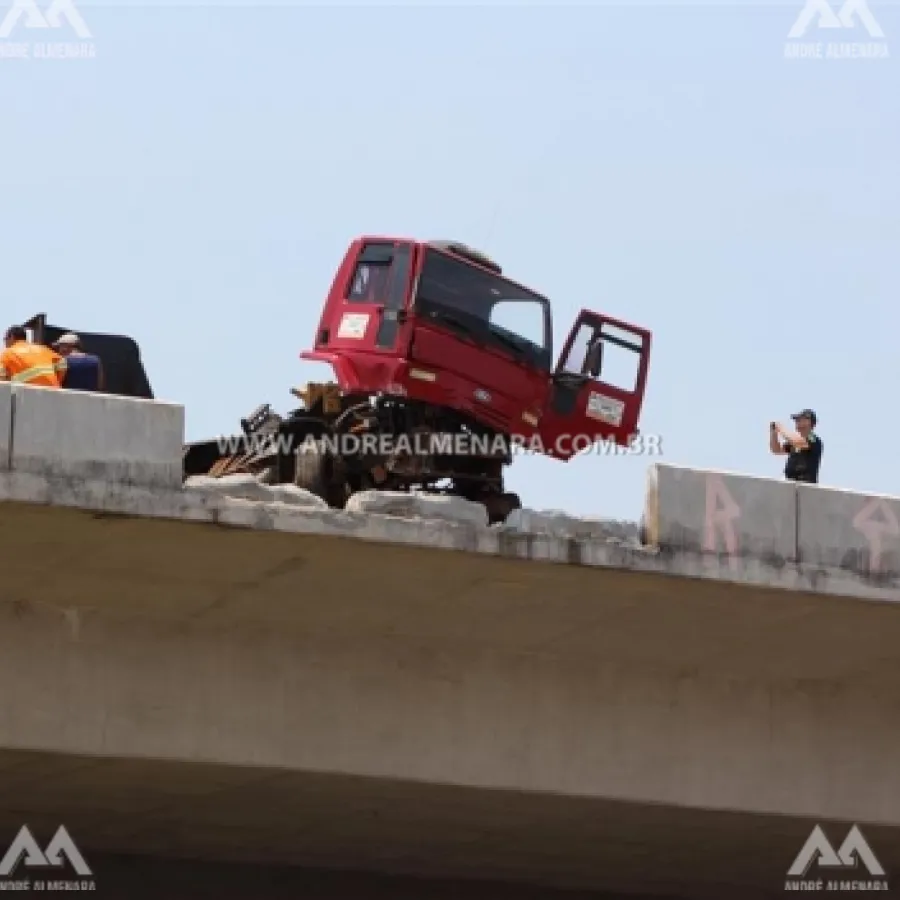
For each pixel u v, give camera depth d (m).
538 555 30.53
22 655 31.02
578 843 39.28
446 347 39.78
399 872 42.31
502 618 33.06
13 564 29.61
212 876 41.12
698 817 36.62
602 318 41.56
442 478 39.69
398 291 39.62
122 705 31.59
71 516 27.77
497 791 34.34
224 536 28.89
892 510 33.06
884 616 33.66
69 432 27.55
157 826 37.50
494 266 40.88
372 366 39.59
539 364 40.84
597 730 35.19
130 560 29.69
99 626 31.66
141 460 28.00
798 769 36.78
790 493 32.41
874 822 37.22
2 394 27.19
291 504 29.34
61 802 35.25
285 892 41.75
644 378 41.94
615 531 31.59
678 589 31.95
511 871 42.22
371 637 33.59
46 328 39.78
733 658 35.56
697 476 31.83
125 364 40.38
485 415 40.16
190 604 31.61
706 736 36.12
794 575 32.16
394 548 29.70
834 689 37.38
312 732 32.91
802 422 38.84
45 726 30.97
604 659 35.22
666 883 43.50
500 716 34.44
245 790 34.41
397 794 34.69
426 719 33.88
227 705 32.34
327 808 35.94
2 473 27.02
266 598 31.61
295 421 40.25
